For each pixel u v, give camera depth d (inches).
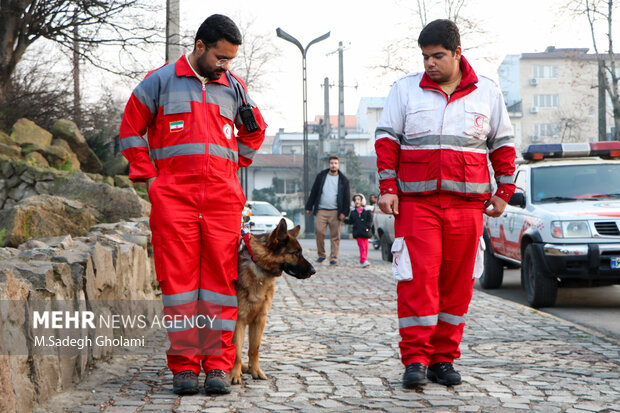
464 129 171.5
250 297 173.5
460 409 148.6
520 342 236.4
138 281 242.8
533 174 382.6
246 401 154.4
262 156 2659.9
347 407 149.9
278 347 223.8
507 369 192.1
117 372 180.5
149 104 164.1
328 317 290.5
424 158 171.5
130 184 576.1
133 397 156.2
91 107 750.5
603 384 174.1
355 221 556.1
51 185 433.1
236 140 174.1
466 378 180.2
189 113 162.9
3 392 121.1
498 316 297.4
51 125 675.4
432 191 170.6
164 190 162.1
